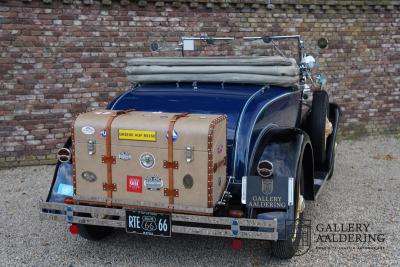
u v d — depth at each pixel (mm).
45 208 3916
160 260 4227
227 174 3852
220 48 7789
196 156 3465
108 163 3658
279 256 4098
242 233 3561
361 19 8789
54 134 7184
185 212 3596
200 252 4379
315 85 6723
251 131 3916
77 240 4652
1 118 6883
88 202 3787
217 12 7801
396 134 9367
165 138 3498
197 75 4562
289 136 4023
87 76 7238
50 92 7074
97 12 7156
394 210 5418
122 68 7402
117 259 4250
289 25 8297
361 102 9062
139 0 7320
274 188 3656
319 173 5516
